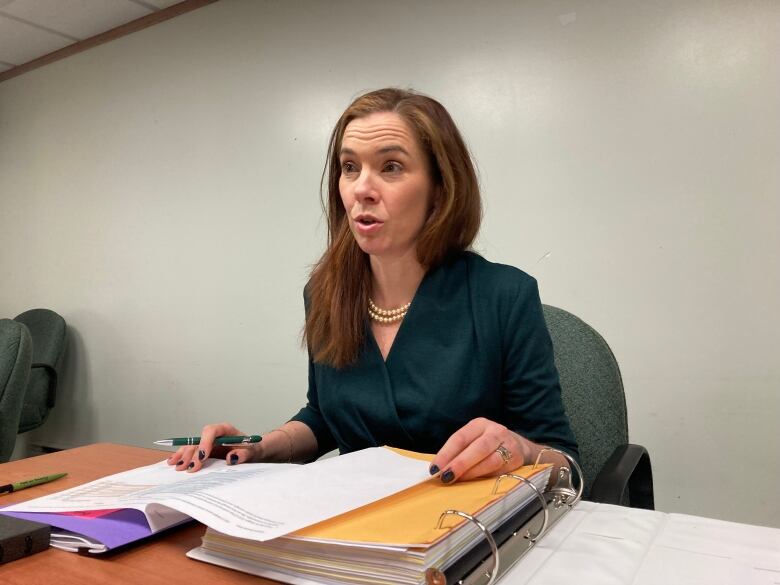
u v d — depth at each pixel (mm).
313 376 1011
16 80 3145
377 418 823
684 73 1495
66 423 2889
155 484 644
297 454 915
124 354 2678
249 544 467
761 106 1409
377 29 1988
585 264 1628
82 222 2850
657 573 457
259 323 2252
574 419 995
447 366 807
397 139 749
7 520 538
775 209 1393
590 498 758
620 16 1578
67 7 2479
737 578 448
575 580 445
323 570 429
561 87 1662
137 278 2629
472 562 432
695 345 1484
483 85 1787
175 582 448
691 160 1487
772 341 1398
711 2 1465
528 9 1713
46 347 2623
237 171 2314
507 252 1746
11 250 3188
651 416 1540
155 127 2566
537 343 829
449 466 552
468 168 829
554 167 1672
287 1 2189
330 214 915
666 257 1520
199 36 2422
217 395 2365
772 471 1399
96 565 481
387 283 858
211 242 2387
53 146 2980
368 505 490
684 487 1500
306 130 2139
